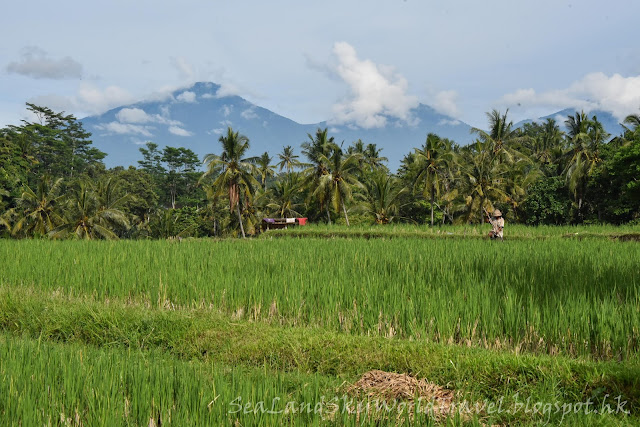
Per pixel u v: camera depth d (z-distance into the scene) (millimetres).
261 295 10578
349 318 9422
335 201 46531
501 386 6629
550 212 45156
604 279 10172
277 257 15055
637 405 5922
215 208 64375
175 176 99375
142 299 11664
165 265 13906
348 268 12750
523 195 48625
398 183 54156
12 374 5945
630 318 7965
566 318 8102
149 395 5422
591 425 5391
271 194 59031
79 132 96188
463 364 7121
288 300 10219
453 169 51031
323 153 47719
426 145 46500
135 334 9281
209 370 6809
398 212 53375
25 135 72375
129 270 13156
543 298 9227
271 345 8328
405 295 9633
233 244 20078
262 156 66062
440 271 11680
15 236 46875
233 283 11320
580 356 7586
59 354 6855
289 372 7539
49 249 18062
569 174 44688
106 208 45344
